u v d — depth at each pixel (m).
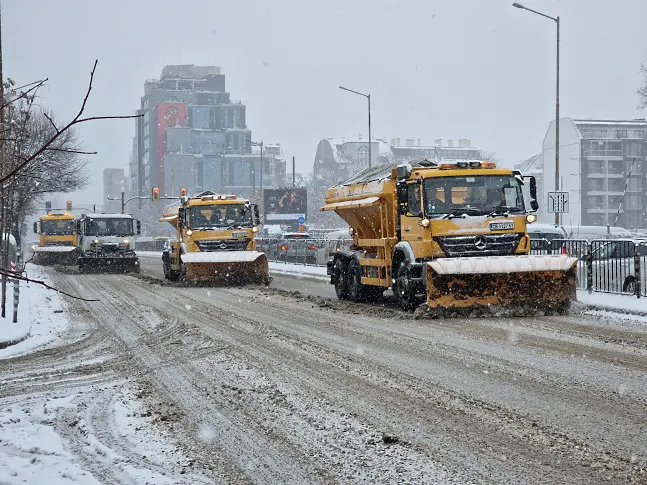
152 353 15.61
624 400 10.12
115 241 46.88
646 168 112.38
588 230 51.62
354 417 9.73
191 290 31.08
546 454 7.93
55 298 28.47
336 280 26.39
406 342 15.57
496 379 11.67
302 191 89.75
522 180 20.38
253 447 8.62
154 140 170.88
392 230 22.48
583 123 113.69
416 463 7.78
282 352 14.95
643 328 17.06
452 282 19.17
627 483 7.01
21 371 14.34
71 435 9.51
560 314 19.72
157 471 7.88
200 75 180.12
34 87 7.35
